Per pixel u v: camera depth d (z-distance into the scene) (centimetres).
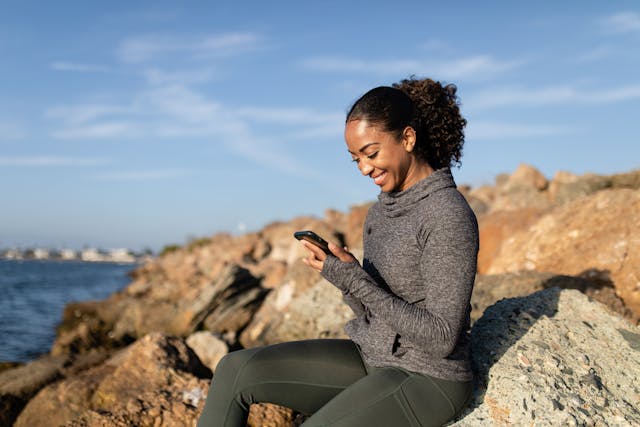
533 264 727
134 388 511
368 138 232
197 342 741
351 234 1616
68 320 1884
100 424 376
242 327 1155
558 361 277
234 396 242
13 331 1892
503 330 302
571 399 251
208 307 1195
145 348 541
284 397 249
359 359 254
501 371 267
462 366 233
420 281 234
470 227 224
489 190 1952
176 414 392
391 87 243
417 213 234
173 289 1909
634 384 275
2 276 6397
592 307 331
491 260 913
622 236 658
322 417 224
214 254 2694
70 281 5738
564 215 767
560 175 1534
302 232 241
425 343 217
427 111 245
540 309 328
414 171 243
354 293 235
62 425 375
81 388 549
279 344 257
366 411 222
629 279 615
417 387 226
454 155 256
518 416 245
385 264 241
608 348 297
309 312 690
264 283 1370
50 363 854
